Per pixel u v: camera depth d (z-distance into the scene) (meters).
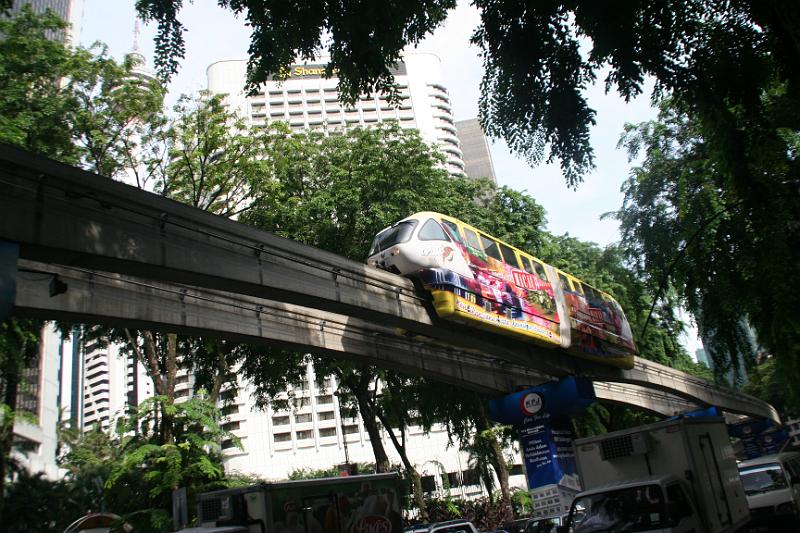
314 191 26.98
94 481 42.59
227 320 16.83
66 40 22.22
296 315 18.84
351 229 25.89
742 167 10.27
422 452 87.62
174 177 24.27
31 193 10.72
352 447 88.25
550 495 24.34
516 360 23.27
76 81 21.67
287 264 15.00
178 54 9.44
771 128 10.00
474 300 19.23
